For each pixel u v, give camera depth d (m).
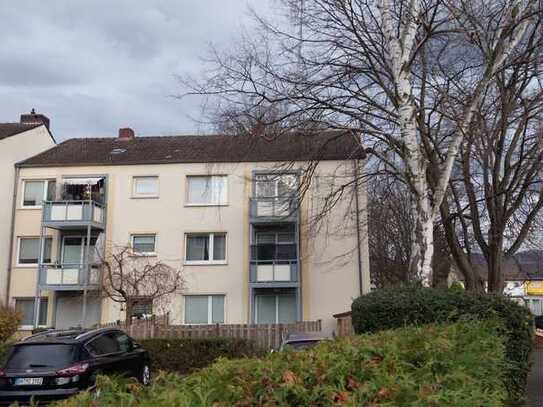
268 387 3.15
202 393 2.92
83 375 10.86
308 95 13.92
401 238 30.84
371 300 9.74
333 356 3.91
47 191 28.30
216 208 27.22
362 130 13.74
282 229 26.98
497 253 16.91
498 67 12.74
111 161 28.08
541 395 10.11
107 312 26.58
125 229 27.44
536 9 13.17
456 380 3.64
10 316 18.64
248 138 14.06
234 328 20.92
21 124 31.42
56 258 27.67
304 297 25.88
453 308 9.12
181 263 26.94
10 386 10.66
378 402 3.05
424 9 12.83
